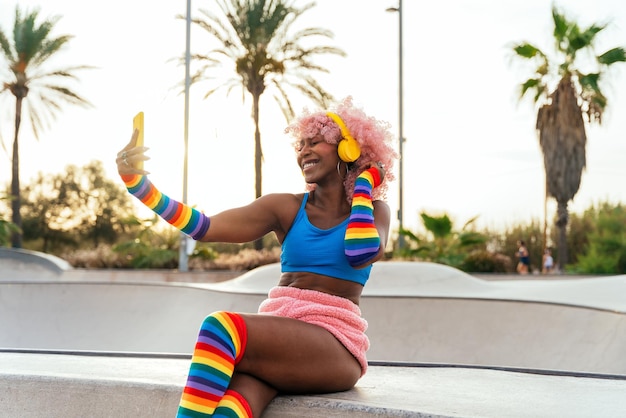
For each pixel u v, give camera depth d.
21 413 3.54
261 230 3.26
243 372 2.88
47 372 3.68
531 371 4.21
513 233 30.41
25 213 47.09
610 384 3.76
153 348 13.17
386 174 3.38
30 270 24.66
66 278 24.19
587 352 9.89
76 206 48.09
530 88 27.88
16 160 33.03
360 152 3.28
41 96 33.34
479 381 3.77
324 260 3.15
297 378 2.97
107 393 3.42
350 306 3.15
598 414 2.94
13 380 3.58
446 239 24.23
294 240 3.22
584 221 30.34
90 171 48.56
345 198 3.29
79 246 48.00
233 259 25.00
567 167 27.47
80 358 4.41
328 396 3.09
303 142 3.34
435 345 11.21
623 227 28.53
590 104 27.34
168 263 25.78
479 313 11.38
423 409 2.89
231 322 2.76
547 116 27.77
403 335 11.47
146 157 2.97
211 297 13.60
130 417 3.35
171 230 26.97
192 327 13.30
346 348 3.11
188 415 2.63
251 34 26.61
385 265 15.35
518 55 27.88
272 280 14.75
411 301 11.80
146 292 14.27
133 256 26.48
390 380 3.72
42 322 14.34
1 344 14.08
